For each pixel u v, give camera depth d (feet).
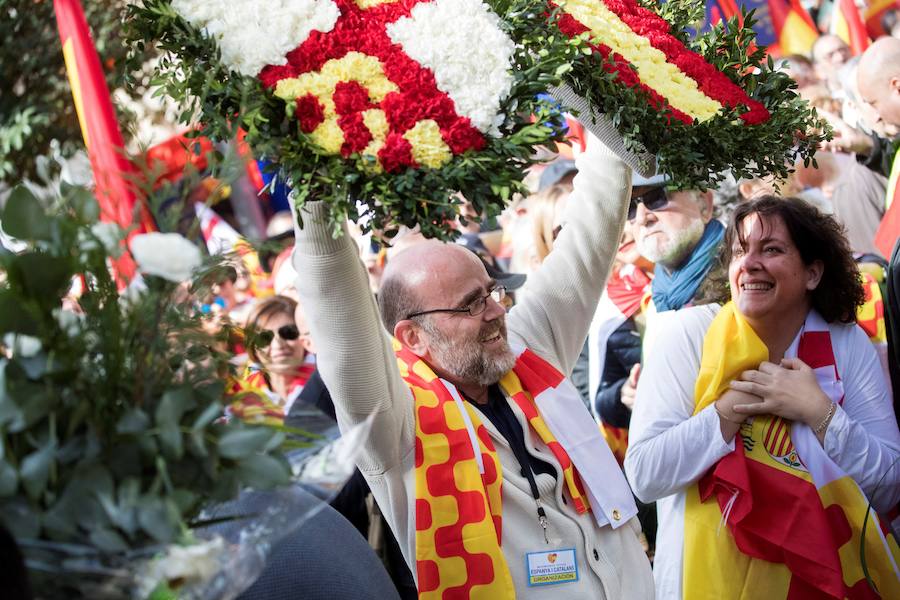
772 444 8.90
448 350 8.29
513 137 5.94
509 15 6.57
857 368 9.27
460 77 6.05
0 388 4.00
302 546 5.60
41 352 4.18
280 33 5.92
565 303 9.08
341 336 7.20
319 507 4.86
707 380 9.12
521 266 13.94
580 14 7.27
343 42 6.08
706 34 8.38
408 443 7.97
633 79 6.91
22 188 4.27
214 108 5.55
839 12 14.16
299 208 5.78
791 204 9.34
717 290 10.00
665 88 7.19
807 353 9.25
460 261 8.49
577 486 8.27
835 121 13.78
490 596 7.55
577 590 7.88
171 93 5.76
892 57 13.56
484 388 8.55
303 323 12.03
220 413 4.45
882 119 13.55
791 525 8.63
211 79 5.45
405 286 8.47
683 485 8.96
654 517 12.18
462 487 7.79
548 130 5.94
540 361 8.73
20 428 4.01
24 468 3.96
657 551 9.34
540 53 6.41
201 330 4.80
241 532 4.69
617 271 13.17
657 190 12.78
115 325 4.36
